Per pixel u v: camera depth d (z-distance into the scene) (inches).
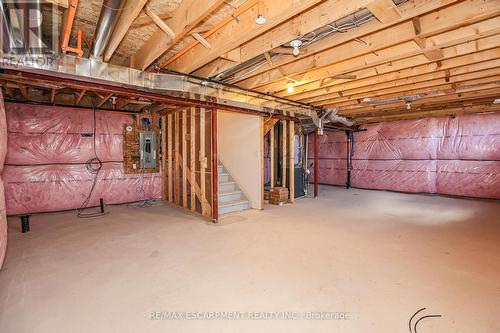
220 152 253.4
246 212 202.7
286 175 264.4
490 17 87.7
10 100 183.5
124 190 232.8
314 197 274.1
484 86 171.9
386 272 98.9
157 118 250.5
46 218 181.0
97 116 219.3
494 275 96.7
